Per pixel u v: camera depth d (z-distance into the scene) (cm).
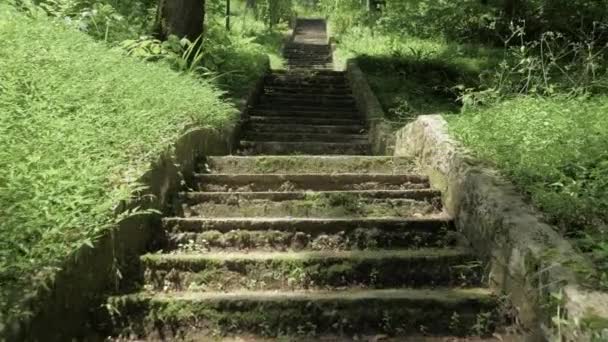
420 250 392
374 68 1222
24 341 232
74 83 454
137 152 405
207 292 352
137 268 356
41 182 315
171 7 844
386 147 703
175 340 316
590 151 402
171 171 451
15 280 253
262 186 513
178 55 756
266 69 1230
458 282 364
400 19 1622
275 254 380
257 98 1049
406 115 888
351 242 405
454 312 329
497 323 324
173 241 397
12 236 269
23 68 445
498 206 352
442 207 465
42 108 410
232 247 398
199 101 579
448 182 455
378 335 321
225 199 461
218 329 321
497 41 1422
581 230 326
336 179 517
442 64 1197
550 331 270
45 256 269
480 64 1201
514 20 1418
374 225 412
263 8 2136
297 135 841
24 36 502
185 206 451
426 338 321
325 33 2456
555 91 632
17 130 366
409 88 1067
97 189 335
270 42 1772
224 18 1628
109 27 721
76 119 402
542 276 283
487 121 493
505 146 432
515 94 609
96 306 309
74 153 361
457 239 407
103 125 418
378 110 879
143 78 538
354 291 355
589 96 579
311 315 325
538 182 375
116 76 503
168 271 358
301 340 318
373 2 2017
